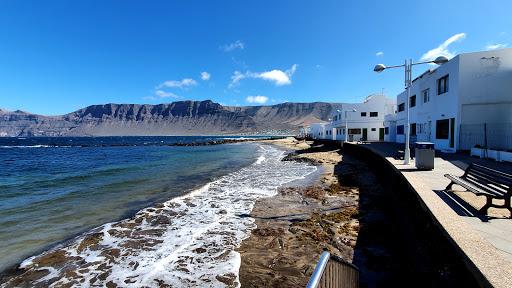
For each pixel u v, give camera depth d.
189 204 11.84
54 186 17.08
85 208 11.78
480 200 6.77
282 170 22.30
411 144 28.44
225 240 7.93
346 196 12.26
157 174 21.44
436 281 4.58
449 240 4.40
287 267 6.29
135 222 9.66
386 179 15.29
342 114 52.50
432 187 8.18
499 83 17.92
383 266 5.91
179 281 5.92
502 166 12.62
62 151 61.44
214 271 6.26
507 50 17.69
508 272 3.18
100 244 7.87
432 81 23.31
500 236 4.72
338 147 41.62
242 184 16.27
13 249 7.64
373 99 49.75
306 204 11.30
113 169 25.30
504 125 17.88
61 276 6.21
